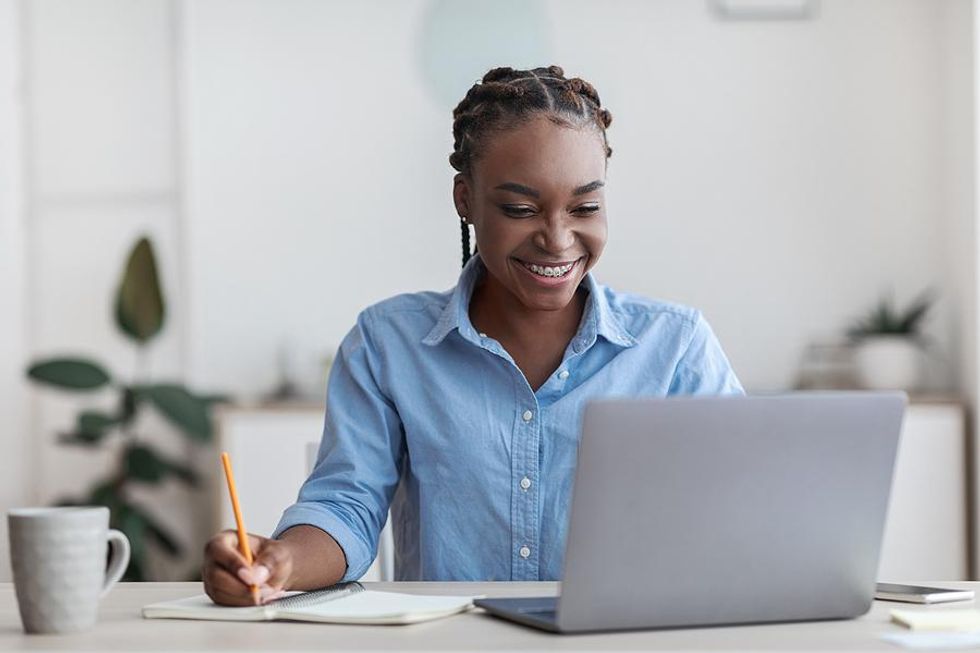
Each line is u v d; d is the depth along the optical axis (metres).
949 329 3.98
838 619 1.21
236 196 4.15
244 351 4.15
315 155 4.13
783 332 4.05
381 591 1.38
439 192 4.12
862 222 4.04
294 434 3.70
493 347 1.66
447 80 4.10
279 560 1.33
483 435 1.67
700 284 4.05
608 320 1.71
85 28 4.22
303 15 4.13
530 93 1.57
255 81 4.14
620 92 4.06
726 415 1.11
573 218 1.58
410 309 1.75
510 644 1.07
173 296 4.20
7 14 4.21
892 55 4.03
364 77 4.12
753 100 4.05
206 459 4.21
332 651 1.04
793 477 1.15
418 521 1.71
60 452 4.27
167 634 1.13
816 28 4.04
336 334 4.14
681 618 1.15
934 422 3.65
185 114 4.15
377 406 1.70
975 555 3.65
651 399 1.09
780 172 4.05
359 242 4.13
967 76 3.76
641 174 4.06
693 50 4.05
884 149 4.04
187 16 4.15
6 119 4.22
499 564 1.66
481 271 1.72
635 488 1.10
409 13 4.11
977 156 3.69
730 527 1.14
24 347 4.26
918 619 1.16
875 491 1.18
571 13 4.06
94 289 4.25
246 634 1.13
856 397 1.15
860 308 4.04
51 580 1.13
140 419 4.23
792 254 4.05
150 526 3.94
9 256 4.24
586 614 1.11
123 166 4.22
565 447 1.67
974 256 3.73
